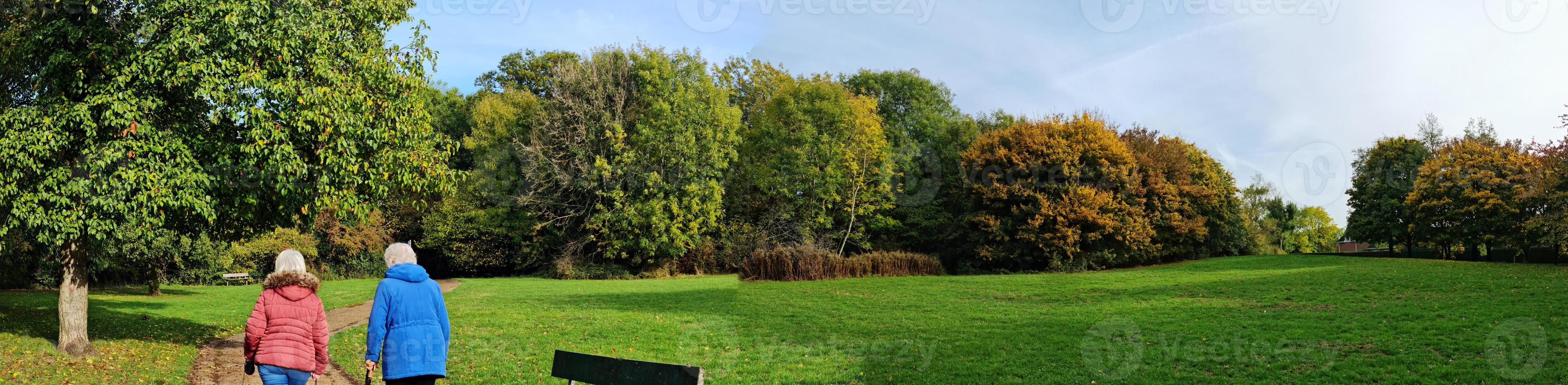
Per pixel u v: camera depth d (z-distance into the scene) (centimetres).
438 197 3762
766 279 2844
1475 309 1382
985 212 3297
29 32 912
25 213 837
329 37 1005
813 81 3488
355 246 3441
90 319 1272
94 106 877
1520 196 2653
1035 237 3106
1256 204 5250
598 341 1194
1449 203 3014
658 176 3291
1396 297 1622
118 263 2014
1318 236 5328
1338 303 1559
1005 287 2244
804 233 3241
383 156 1028
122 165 863
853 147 3441
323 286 2764
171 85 877
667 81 3412
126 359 925
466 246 3681
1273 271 2494
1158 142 3809
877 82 4112
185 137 930
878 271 2925
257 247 3044
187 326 1305
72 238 871
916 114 4075
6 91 956
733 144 3559
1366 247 5534
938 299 1928
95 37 899
